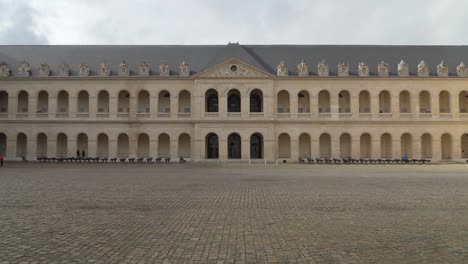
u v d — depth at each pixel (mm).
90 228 13523
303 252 10672
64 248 10938
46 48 77312
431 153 71562
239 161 68062
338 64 72750
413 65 73812
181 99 73500
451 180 32688
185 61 74250
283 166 56781
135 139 71188
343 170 47344
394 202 19719
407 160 66938
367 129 71125
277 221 14844
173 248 11016
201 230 13297
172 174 39469
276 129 70938
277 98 72625
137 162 67188
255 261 9867
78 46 78000
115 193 23219
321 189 25609
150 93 71375
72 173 40094
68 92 71250
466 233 12938
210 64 70750
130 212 16703
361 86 71375
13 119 70938
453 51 77062
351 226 13992
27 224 14133
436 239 12133
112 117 71312
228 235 12586
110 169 47656
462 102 74500
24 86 71375
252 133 70125
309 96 71625
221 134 70000
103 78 71000
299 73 71438
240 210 17281
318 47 77812
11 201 19734
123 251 10672
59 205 18500
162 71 71500
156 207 18047
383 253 10602
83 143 73188
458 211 17125
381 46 78312
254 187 26844
